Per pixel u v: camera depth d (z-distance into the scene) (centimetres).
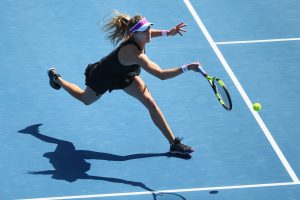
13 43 3291
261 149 2720
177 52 3262
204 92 3028
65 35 3359
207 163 2653
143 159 2669
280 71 3156
